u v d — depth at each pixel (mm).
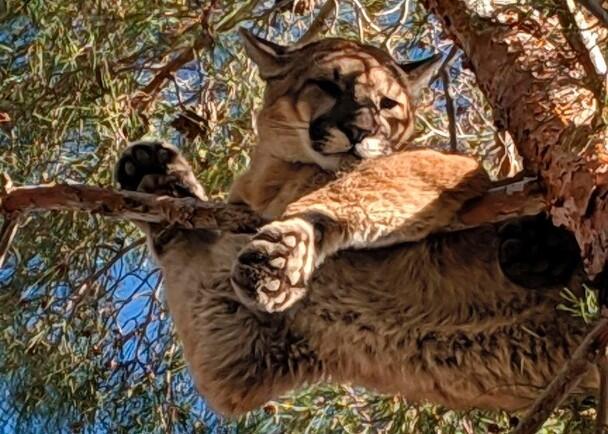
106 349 6309
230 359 5211
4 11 6223
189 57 6371
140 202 4770
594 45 4023
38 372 6195
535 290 4699
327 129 5469
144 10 6164
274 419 5859
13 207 4738
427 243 4812
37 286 6285
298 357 5137
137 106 6379
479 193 4688
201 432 6141
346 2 6609
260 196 5512
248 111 6410
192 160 6305
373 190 4695
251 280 4387
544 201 3963
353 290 4918
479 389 4883
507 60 4242
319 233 4566
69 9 6172
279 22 6773
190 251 5398
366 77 5652
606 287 3438
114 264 6414
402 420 5449
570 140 3691
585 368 3420
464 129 6691
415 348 4902
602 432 3840
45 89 6160
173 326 6223
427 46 6613
